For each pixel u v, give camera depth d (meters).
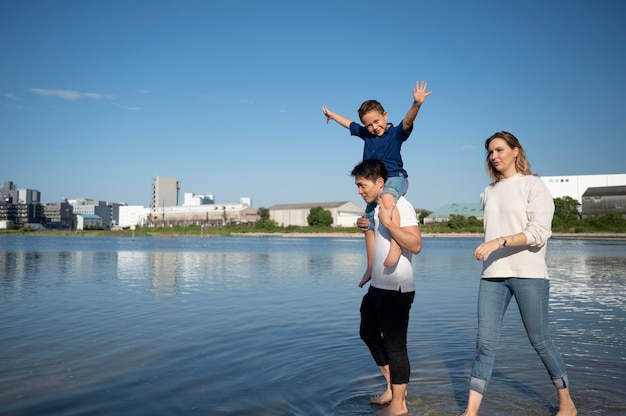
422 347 4.68
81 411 2.86
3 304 7.35
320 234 100.62
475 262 17.39
